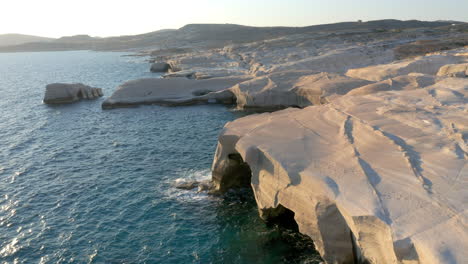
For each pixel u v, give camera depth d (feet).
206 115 152.25
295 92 150.00
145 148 109.81
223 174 77.00
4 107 183.11
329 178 49.16
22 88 267.59
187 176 87.25
